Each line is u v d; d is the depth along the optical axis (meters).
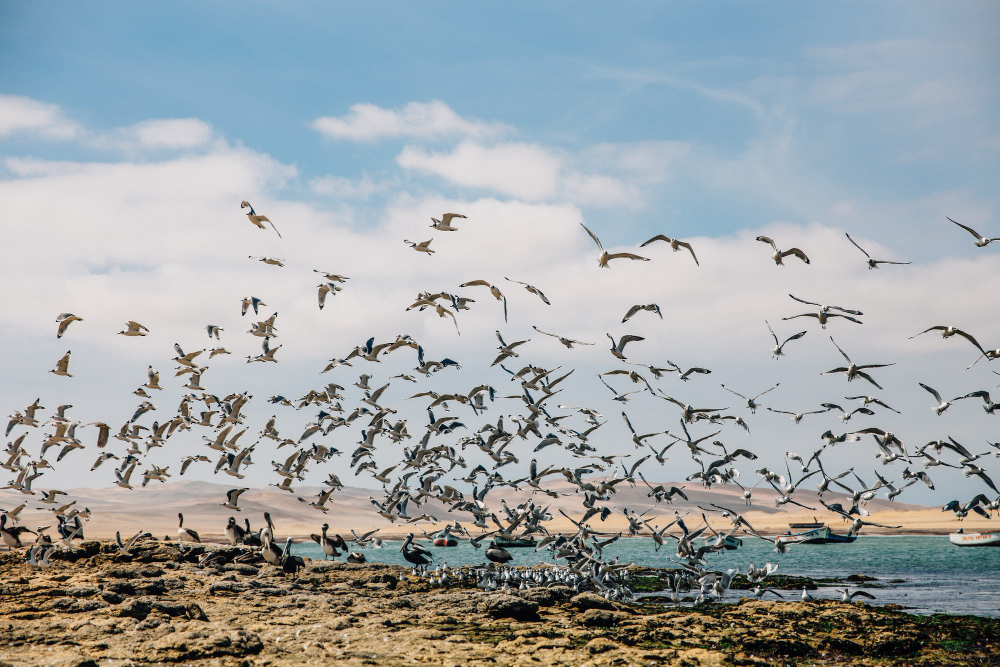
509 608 41.62
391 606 44.25
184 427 45.19
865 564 86.88
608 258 30.58
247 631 36.00
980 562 87.81
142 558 57.09
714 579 45.34
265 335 42.91
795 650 36.72
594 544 41.88
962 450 34.59
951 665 35.56
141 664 30.34
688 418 38.44
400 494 44.41
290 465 41.84
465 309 38.59
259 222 35.69
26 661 29.80
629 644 36.66
